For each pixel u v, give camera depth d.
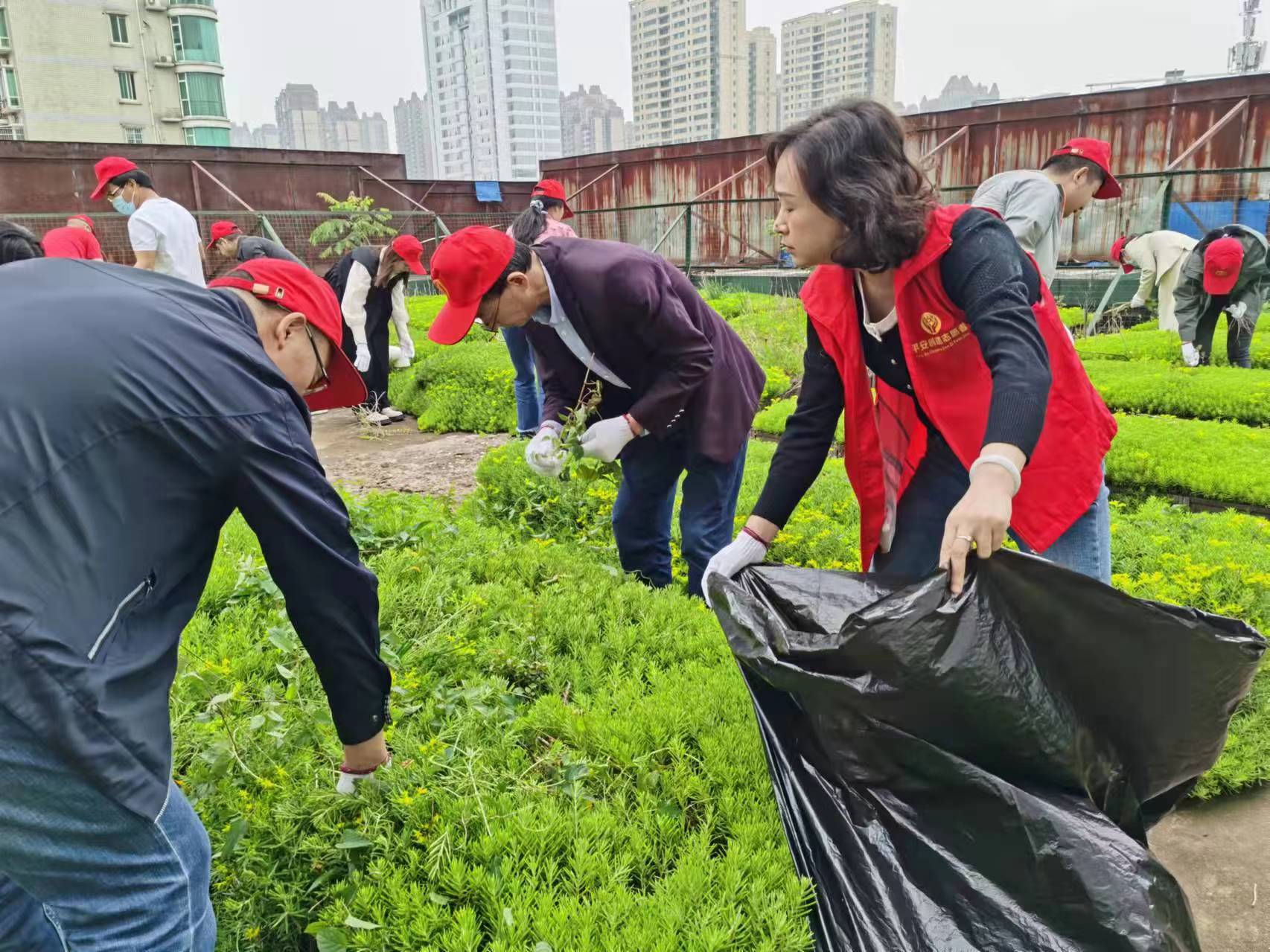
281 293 1.95
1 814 1.35
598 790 2.60
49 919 1.64
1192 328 9.62
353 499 4.66
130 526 1.45
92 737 1.37
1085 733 2.10
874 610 2.00
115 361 1.43
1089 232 16.86
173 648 1.59
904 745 2.05
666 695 2.97
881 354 2.63
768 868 2.18
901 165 2.17
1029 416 2.00
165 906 1.54
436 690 2.91
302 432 1.69
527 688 3.20
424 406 9.66
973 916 1.92
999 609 2.01
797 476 2.78
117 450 1.42
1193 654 2.04
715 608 2.36
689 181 21.03
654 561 4.31
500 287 3.35
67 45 45.59
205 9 48.88
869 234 2.15
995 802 1.97
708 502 3.95
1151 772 2.22
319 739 2.63
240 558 3.82
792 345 11.57
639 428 3.61
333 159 20.88
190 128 50.75
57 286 1.51
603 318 3.45
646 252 3.56
